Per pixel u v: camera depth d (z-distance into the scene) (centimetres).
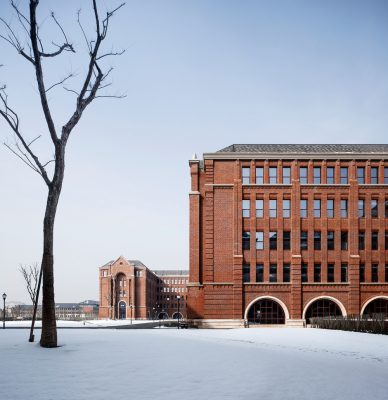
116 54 2284
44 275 1950
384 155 5338
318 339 2894
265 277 5203
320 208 5319
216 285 5156
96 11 2116
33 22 1981
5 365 1384
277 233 5272
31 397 983
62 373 1259
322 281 5212
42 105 2030
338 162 5362
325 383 1216
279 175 5347
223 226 5262
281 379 1248
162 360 1548
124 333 3081
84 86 2155
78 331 3362
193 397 1002
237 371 1355
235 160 5350
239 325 5081
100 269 14550
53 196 2025
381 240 5278
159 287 18538
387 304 5225
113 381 1161
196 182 5416
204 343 2277
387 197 5325
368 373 1431
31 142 2069
